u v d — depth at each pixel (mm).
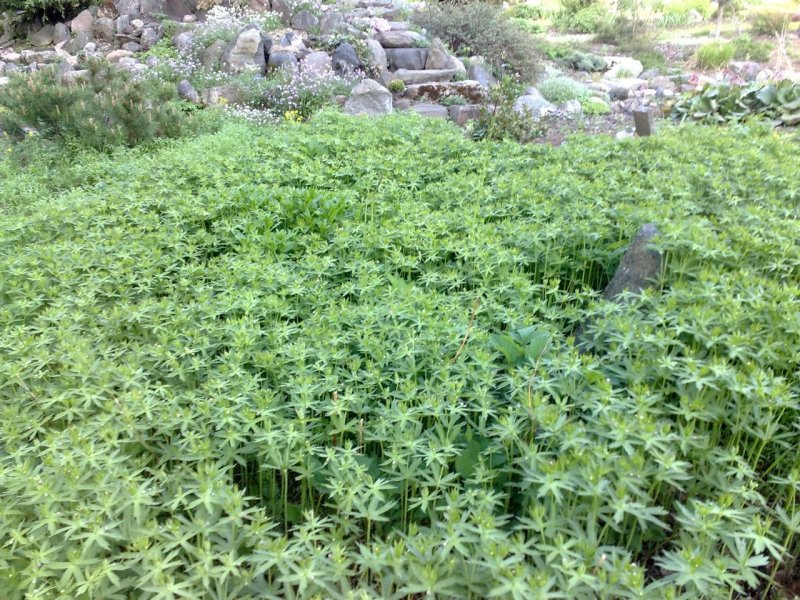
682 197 5477
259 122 11062
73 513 2438
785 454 2967
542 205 5496
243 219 5609
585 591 2156
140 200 6020
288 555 2299
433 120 9148
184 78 13000
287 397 3420
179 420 2984
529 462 2664
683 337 3377
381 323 3805
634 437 2607
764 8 22734
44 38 17469
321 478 2975
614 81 16250
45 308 4262
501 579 2102
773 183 5738
